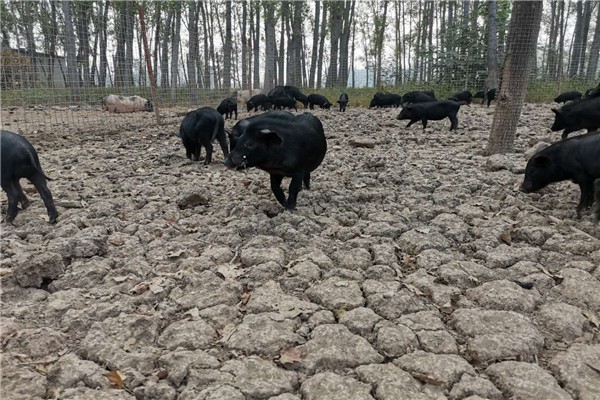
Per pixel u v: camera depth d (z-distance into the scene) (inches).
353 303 122.6
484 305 122.2
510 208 188.2
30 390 91.0
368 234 168.7
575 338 109.0
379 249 152.6
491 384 91.2
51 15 651.5
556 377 95.6
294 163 181.9
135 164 289.1
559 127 313.0
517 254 149.2
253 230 172.6
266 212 196.7
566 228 167.6
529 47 270.2
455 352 103.7
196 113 290.4
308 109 799.7
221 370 95.9
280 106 736.3
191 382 93.4
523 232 164.7
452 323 115.1
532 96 778.2
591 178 179.0
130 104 628.7
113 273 140.6
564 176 190.1
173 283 134.7
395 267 143.5
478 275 138.0
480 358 101.0
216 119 287.0
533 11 264.1
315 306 121.5
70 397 88.1
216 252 153.6
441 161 273.1
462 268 140.8
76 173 266.4
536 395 88.0
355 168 266.4
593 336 110.3
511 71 275.7
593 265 140.6
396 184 231.3
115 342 106.3
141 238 169.3
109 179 256.2
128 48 630.5
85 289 133.2
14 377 93.7
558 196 206.1
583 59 1050.7
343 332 108.2
